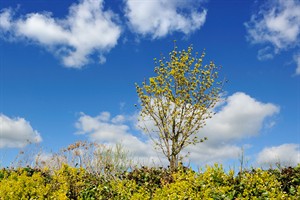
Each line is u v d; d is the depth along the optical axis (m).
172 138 14.25
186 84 14.76
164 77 14.98
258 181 8.10
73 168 10.38
